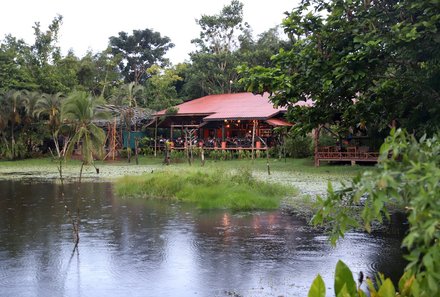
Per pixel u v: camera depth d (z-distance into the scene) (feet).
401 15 25.88
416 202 6.97
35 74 126.72
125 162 107.14
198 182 49.90
